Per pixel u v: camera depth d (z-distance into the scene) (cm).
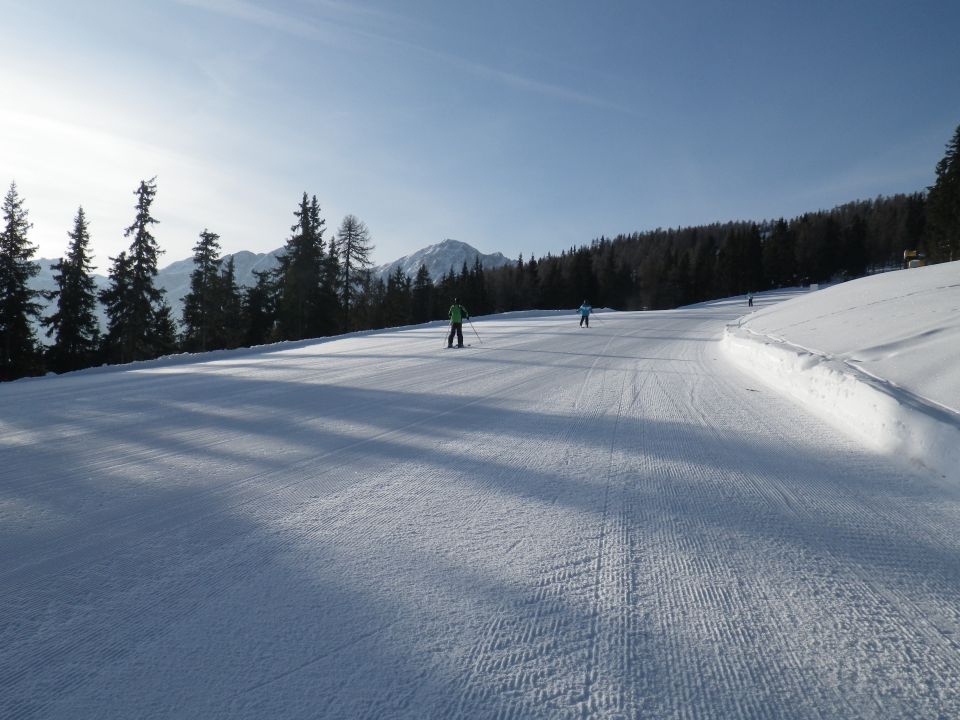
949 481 391
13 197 3178
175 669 191
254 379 962
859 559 279
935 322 736
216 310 4688
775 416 628
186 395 792
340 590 244
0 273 3138
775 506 351
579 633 214
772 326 1291
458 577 256
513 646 205
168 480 402
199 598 238
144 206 3522
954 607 236
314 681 185
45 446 501
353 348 1667
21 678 186
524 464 441
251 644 205
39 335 3441
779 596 243
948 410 456
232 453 476
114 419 621
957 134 5631
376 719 169
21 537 302
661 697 180
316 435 543
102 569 265
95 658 197
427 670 191
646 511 341
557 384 883
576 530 312
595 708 175
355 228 5259
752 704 177
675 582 254
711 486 387
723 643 209
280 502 357
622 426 579
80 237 3631
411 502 356
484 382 908
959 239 5484
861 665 197
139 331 3591
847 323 966
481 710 173
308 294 4716
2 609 229
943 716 171
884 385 545
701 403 711
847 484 393
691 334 2036
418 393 797
